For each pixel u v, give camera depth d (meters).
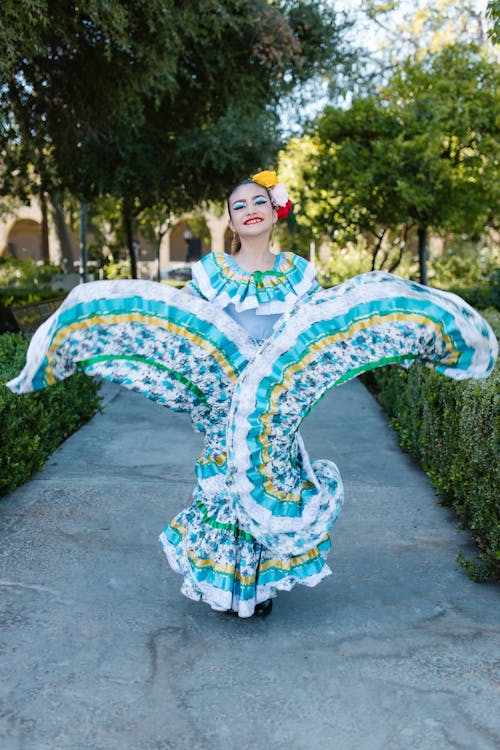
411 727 2.53
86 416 7.32
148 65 8.23
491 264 18.19
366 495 5.05
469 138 10.20
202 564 3.11
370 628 3.21
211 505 3.15
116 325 2.95
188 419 7.54
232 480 2.94
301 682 2.80
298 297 3.16
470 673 2.86
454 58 10.62
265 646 3.06
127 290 2.96
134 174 12.40
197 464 3.23
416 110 10.24
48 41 7.75
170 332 2.98
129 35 7.68
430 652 3.02
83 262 17.61
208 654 2.99
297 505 2.99
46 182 12.69
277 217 3.28
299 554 3.04
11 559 3.88
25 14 6.24
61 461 5.88
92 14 6.53
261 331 3.15
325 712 2.61
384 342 2.90
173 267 35.06
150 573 3.75
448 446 4.70
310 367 2.88
